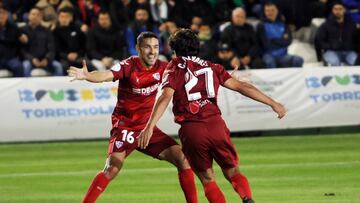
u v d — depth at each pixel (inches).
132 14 1567.4
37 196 846.5
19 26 1571.1
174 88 631.8
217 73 644.1
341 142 1280.8
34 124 1337.4
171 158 693.9
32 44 1464.1
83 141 1359.5
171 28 1515.7
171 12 1599.4
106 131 1348.4
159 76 702.5
